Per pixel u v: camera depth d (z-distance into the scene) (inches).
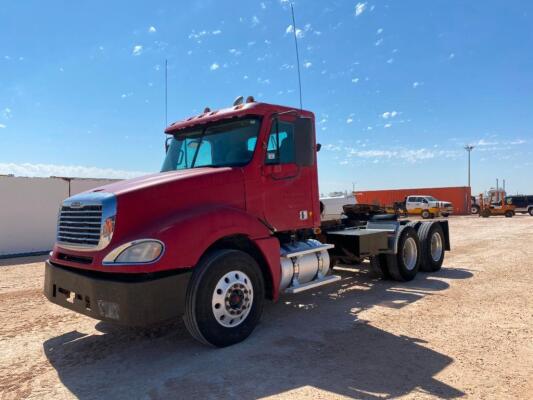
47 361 172.7
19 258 585.9
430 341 185.3
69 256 183.2
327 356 168.6
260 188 212.7
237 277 184.4
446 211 1574.8
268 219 216.2
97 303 160.2
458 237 720.3
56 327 222.8
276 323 217.5
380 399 131.1
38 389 145.6
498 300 257.8
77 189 691.4
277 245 207.9
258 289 193.5
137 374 155.9
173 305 162.9
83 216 176.6
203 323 171.9
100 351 183.3
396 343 183.3
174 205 178.9
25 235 634.8
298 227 233.9
